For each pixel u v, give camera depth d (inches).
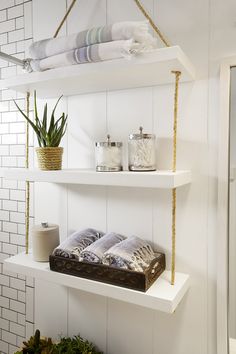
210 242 37.2
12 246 54.1
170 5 38.0
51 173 38.0
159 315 40.4
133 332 42.3
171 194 39.3
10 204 53.9
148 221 40.9
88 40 33.1
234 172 35.0
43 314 49.9
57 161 40.0
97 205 44.5
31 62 38.4
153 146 36.9
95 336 45.2
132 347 42.4
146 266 34.9
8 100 52.9
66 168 46.4
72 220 46.6
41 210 49.6
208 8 36.0
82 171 37.4
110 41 32.4
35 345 44.5
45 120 40.5
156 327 40.7
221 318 36.0
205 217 37.4
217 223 36.4
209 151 36.8
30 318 51.4
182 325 39.1
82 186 45.6
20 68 51.3
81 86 40.3
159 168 39.8
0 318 55.5
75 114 45.6
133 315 42.2
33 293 50.9
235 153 34.9
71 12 44.8
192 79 36.9
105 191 43.8
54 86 40.6
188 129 37.9
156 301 32.0
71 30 44.9
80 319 46.3
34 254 42.8
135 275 33.7
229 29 35.1
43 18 47.9
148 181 31.7
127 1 40.6
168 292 33.3
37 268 40.2
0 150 54.4
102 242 38.9
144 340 41.6
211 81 36.4
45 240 42.4
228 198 35.5
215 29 35.8
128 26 30.7
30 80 38.4
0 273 55.4
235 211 35.2
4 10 52.4
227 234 35.6
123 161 42.1
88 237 41.8
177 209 38.9
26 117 40.9
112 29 31.7
